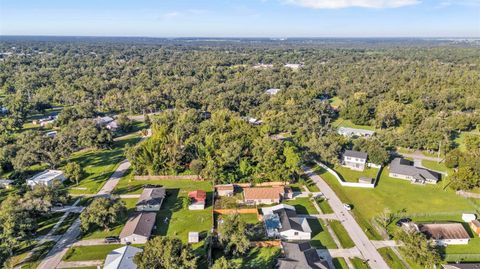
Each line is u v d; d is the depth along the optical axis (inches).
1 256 2107.5
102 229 2551.7
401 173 3585.1
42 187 2743.6
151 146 3548.2
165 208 2908.5
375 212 2886.3
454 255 2303.2
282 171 3329.2
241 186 3316.9
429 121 4704.7
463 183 3235.7
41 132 4557.1
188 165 3690.9
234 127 4367.6
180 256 1943.9
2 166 3494.1
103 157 4082.2
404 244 2331.4
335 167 3841.0
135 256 1959.9
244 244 2236.7
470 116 5108.3
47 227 2571.4
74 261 2185.0
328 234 2546.8
